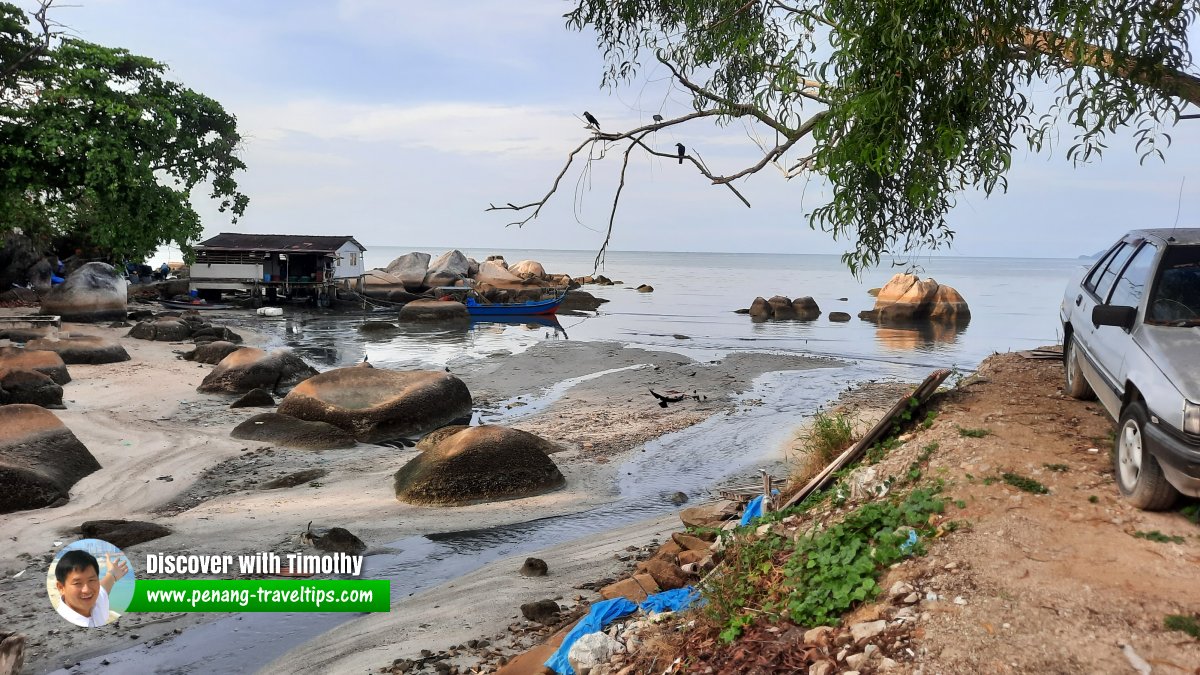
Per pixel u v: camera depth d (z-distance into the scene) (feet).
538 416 62.23
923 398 27.37
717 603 18.48
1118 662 13.26
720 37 29.01
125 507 37.93
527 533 35.68
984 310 194.90
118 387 66.49
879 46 21.39
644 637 18.86
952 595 15.72
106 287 110.01
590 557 30.71
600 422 59.72
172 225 86.84
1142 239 22.86
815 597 17.01
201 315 144.77
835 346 116.67
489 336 126.52
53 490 38.14
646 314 177.99
